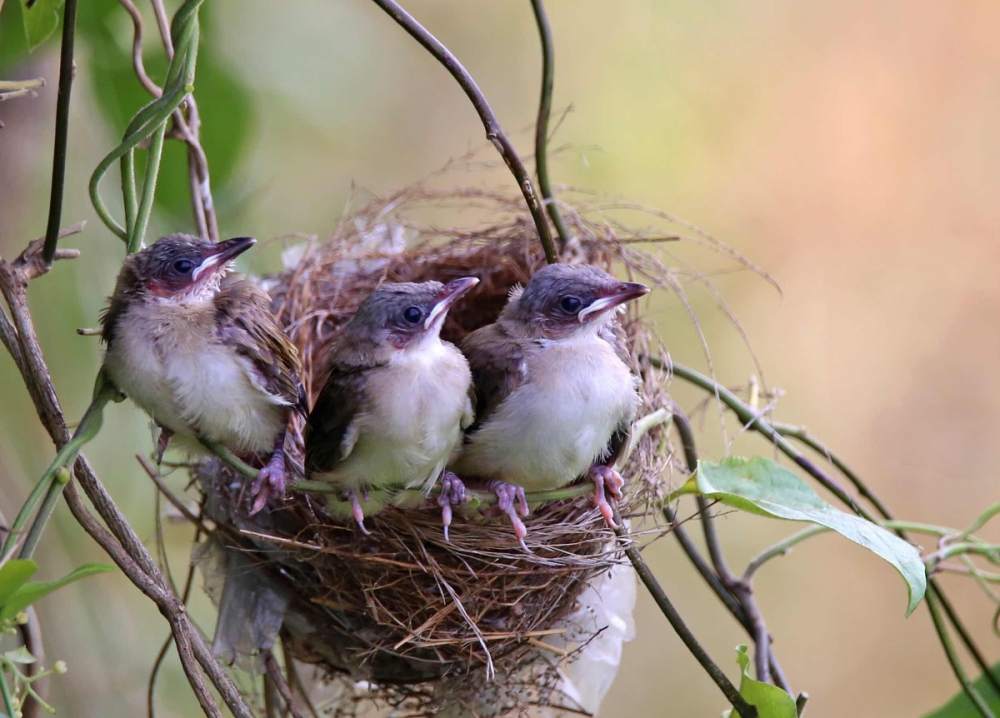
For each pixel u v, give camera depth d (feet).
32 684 19.22
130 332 19.72
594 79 43.73
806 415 44.93
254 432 20.88
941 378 45.42
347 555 22.38
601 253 27.99
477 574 22.89
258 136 28.94
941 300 45.93
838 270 45.73
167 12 27.20
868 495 25.91
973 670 44.80
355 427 21.18
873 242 45.96
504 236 30.22
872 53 46.75
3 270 18.29
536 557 22.71
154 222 27.73
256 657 23.38
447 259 30.48
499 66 43.01
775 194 45.70
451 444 22.02
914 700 44.27
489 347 23.94
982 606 45.83
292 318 27.58
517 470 23.44
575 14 43.91
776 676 23.57
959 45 46.32
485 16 43.09
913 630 44.98
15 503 28.55
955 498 45.34
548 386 22.91
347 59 37.50
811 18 46.29
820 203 45.88
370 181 39.06
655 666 42.55
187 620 18.07
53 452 29.53
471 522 23.25
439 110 41.45
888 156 46.29
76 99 29.58
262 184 34.09
